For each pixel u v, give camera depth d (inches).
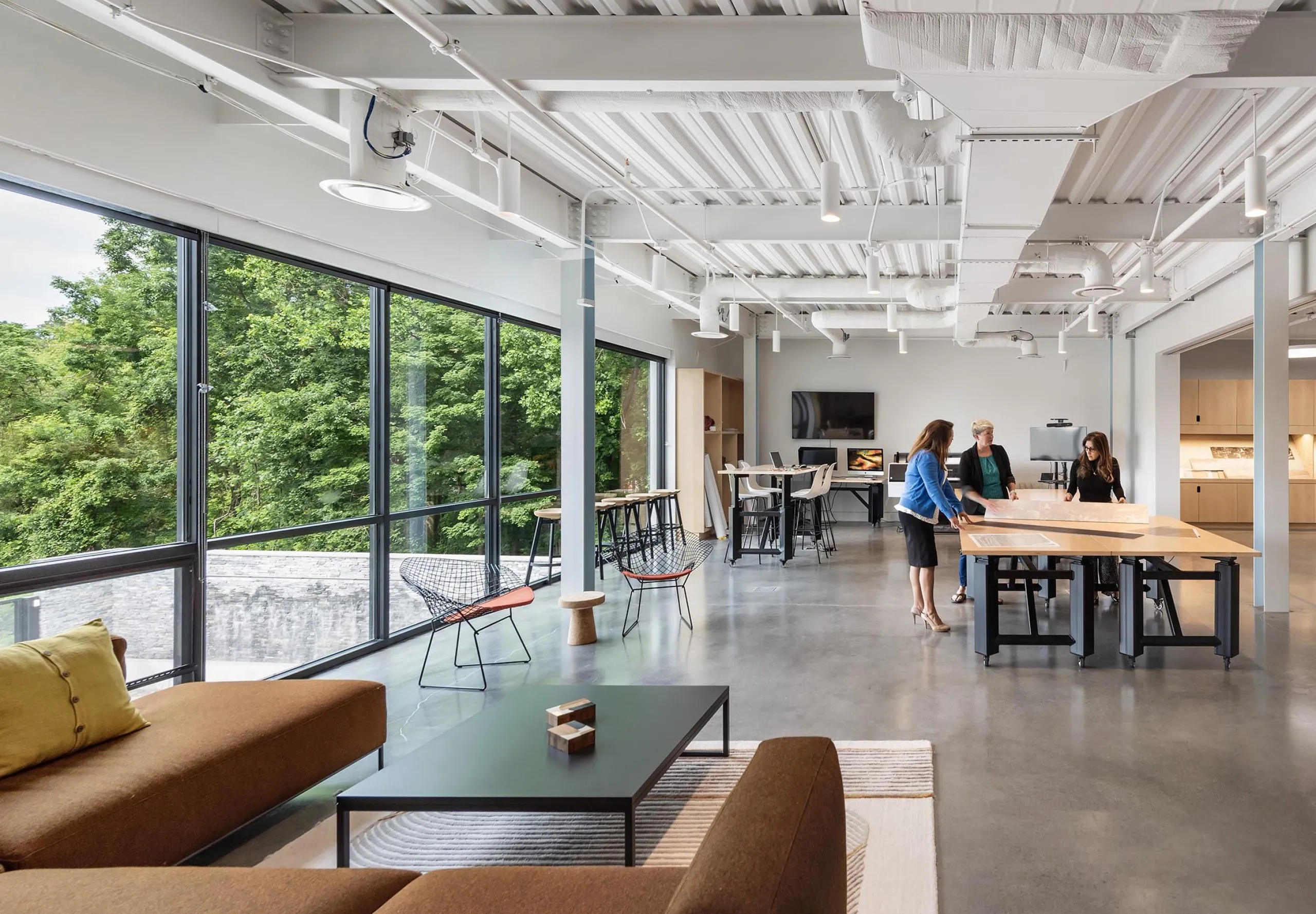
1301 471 488.1
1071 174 219.6
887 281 354.6
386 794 87.2
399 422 217.5
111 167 130.9
